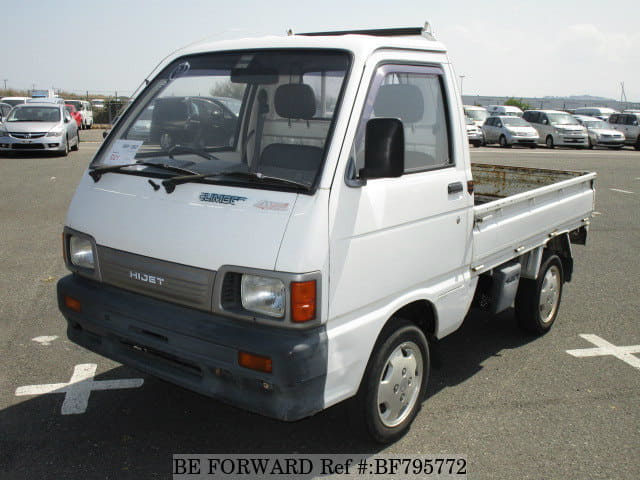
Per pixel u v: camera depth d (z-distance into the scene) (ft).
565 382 15.98
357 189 10.75
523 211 16.44
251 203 10.38
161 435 12.93
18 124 62.28
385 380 12.23
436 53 13.10
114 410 13.89
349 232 10.59
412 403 13.07
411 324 12.49
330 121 10.77
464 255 13.84
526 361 17.24
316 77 11.28
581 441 13.15
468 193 13.74
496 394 15.21
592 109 125.90
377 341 11.85
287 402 10.04
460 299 14.01
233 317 10.34
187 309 10.93
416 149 12.45
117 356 12.10
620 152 91.86
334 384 10.68
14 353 16.74
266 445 12.66
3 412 13.69
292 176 10.68
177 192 11.23
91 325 12.17
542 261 18.30
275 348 9.85
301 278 9.81
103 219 12.04
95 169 12.66
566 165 67.05
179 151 12.33
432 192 12.56
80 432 12.96
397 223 11.65
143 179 11.89
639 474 12.03
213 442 12.73
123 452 12.27
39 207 36.29
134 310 11.35
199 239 10.59
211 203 10.74
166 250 10.94
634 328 19.97
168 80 13.32
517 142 94.07
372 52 11.35
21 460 11.89
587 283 24.89
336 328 10.65
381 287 11.49
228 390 10.52
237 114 11.98
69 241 12.84
